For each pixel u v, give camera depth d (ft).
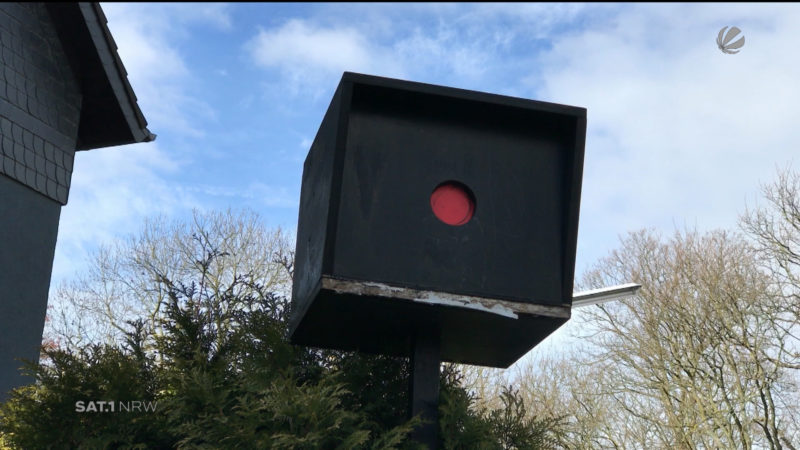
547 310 19.29
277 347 23.62
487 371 73.56
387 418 22.77
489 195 19.81
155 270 67.51
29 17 32.45
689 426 62.64
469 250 19.35
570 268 19.56
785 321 62.59
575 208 19.81
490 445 21.42
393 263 18.85
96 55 33.40
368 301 18.81
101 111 34.76
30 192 31.83
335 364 24.47
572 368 72.28
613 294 28.99
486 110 20.10
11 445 23.09
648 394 65.21
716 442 60.54
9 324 30.42
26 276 31.24
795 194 65.51
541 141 20.44
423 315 19.57
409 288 18.74
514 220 19.77
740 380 62.69
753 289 63.26
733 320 63.16
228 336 25.38
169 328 25.77
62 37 33.47
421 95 19.62
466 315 19.34
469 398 22.86
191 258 71.05
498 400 70.90
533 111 20.03
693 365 63.05
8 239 30.78
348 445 19.95
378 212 19.07
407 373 23.50
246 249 71.56
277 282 70.69
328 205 18.67
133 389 23.48
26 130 31.81
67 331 71.92
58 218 32.78
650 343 65.16
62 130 33.19
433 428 20.49
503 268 19.42
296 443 19.75
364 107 19.65
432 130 19.93
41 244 31.99
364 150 19.36
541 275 19.57
